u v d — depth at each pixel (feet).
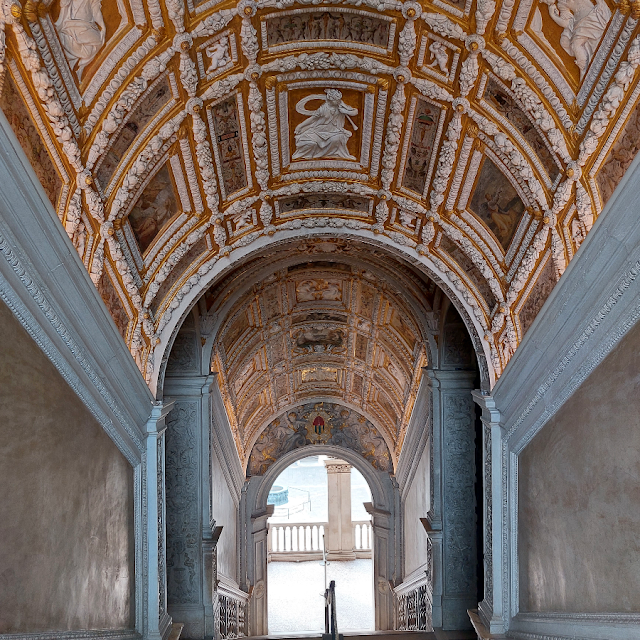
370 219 23.27
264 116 19.10
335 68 17.95
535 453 19.97
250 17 16.02
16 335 12.40
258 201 21.89
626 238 13.34
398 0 15.83
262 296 35.42
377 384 46.34
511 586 22.36
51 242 13.38
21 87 12.57
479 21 15.35
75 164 14.98
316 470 106.73
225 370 37.32
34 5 11.76
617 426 14.10
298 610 56.13
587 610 15.81
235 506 47.14
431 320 33.58
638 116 13.50
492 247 21.15
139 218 19.27
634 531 13.29
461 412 33.99
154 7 14.35
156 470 22.31
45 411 13.70
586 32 13.91
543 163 17.13
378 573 50.90
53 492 14.05
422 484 39.42
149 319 21.61
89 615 16.40
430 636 32.71
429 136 19.44
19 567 12.28
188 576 31.73
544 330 17.81
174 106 17.25
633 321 13.41
